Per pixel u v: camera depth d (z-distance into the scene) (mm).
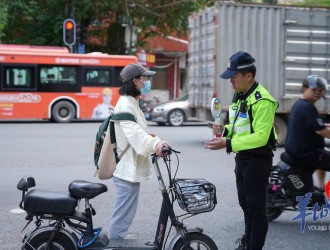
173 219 4930
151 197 8469
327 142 14852
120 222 5328
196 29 15727
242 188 5414
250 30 14305
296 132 6707
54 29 27688
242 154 5234
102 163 5305
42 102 22250
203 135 17312
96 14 28484
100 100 22984
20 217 7332
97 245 4887
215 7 14172
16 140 15180
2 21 25141
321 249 6184
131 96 5273
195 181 4793
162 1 28312
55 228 4789
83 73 22703
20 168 10891
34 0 28188
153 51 34781
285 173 6824
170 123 21016
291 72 14562
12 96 21953
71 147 13906
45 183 9438
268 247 6230
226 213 7695
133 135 5070
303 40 14570
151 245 4996
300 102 6746
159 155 4871
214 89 14219
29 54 22016
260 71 14375
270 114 5059
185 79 36219
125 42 30297
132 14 28750
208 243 4957
